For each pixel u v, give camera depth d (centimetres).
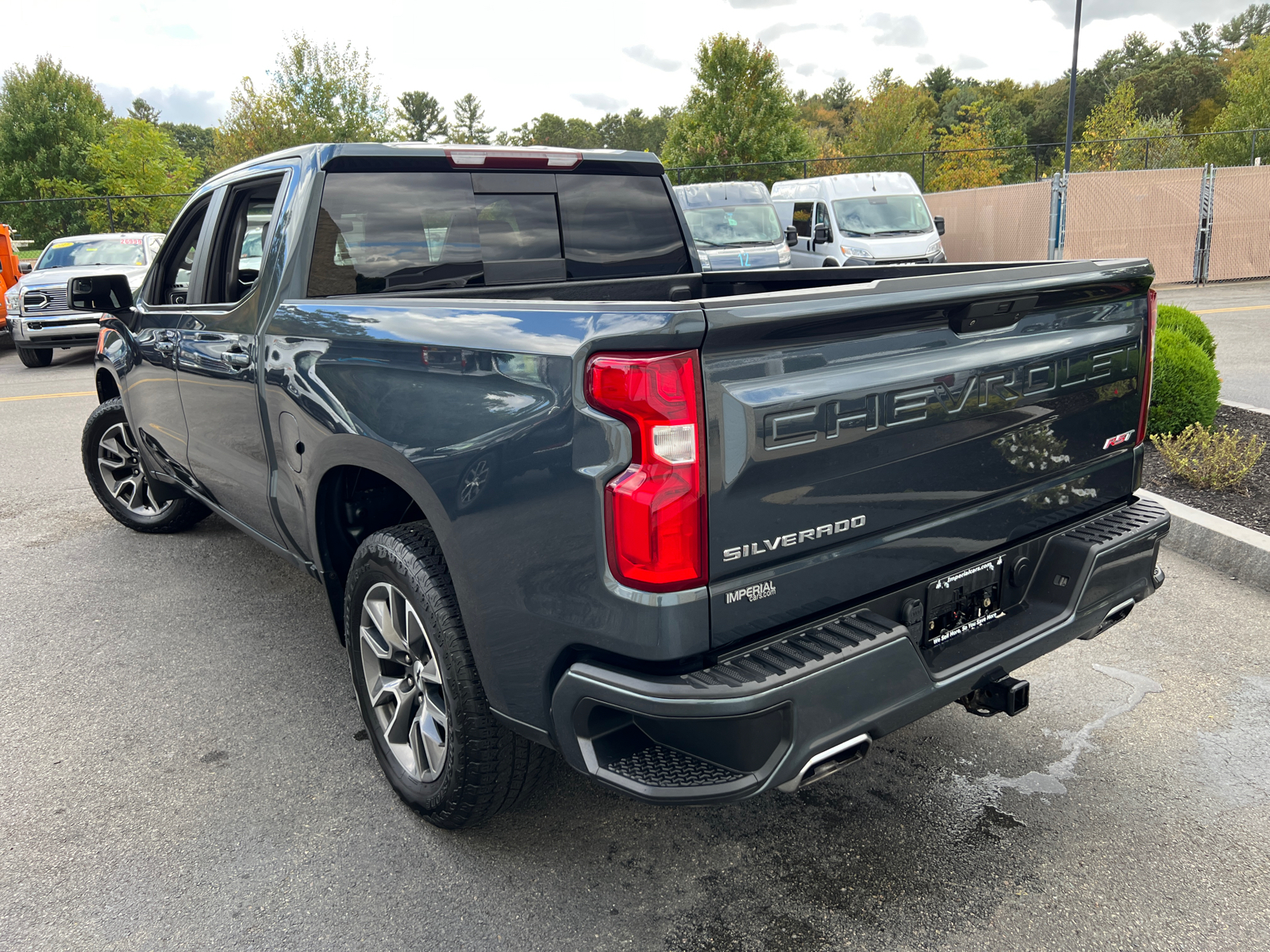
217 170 3161
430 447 214
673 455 167
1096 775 275
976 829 252
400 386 225
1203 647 354
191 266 403
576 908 225
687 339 163
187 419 383
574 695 187
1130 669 340
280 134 3053
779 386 177
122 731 318
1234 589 408
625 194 357
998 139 7362
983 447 219
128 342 439
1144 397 269
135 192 4003
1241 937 209
